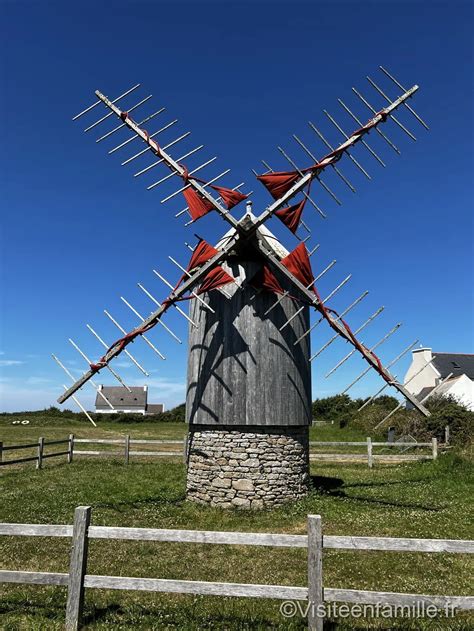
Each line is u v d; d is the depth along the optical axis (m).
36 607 5.39
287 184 10.95
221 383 11.07
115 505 10.65
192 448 11.48
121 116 11.17
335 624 5.09
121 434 31.50
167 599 5.74
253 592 4.69
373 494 12.13
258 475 10.62
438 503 11.05
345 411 44.47
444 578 6.61
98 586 4.89
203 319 11.67
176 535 4.86
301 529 8.98
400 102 11.05
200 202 11.05
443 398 27.77
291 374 11.32
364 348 10.64
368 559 7.38
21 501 10.83
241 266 11.45
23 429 32.00
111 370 10.55
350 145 11.03
